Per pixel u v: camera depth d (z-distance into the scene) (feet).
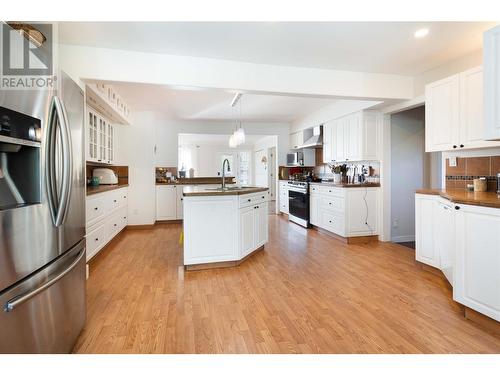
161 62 9.37
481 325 6.54
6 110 3.65
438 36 8.40
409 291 8.48
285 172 23.70
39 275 4.39
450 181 10.67
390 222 14.57
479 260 6.48
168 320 6.82
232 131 22.56
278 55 9.62
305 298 8.04
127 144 18.37
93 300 7.93
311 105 17.13
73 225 5.61
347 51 9.37
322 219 16.53
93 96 11.16
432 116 9.96
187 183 20.42
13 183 4.29
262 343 5.88
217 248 10.53
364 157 14.26
